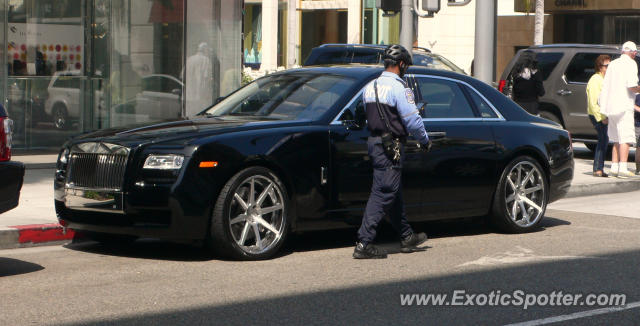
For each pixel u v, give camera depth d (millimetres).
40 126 21953
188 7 23797
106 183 11578
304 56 57875
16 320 8688
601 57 20906
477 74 20203
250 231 11875
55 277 10719
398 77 11844
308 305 9391
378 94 11750
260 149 11547
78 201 11875
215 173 11250
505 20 61719
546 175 14508
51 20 21938
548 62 26484
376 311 9180
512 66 26609
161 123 12500
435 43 61031
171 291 9961
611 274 11094
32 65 21703
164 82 23688
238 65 24578
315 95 12695
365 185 12398
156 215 11227
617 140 20641
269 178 11664
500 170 13805
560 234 14172
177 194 11102
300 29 57875
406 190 12812
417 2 18781
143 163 11289
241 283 10391
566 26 59344
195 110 24141
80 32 22406
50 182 17922
